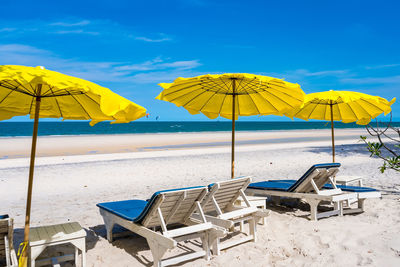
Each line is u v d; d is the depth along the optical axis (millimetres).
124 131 70375
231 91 5227
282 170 11305
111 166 12211
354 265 3613
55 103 3727
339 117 7012
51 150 19703
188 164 12727
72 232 3566
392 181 8797
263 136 36344
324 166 5371
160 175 10438
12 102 3650
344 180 6809
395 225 4945
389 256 3760
